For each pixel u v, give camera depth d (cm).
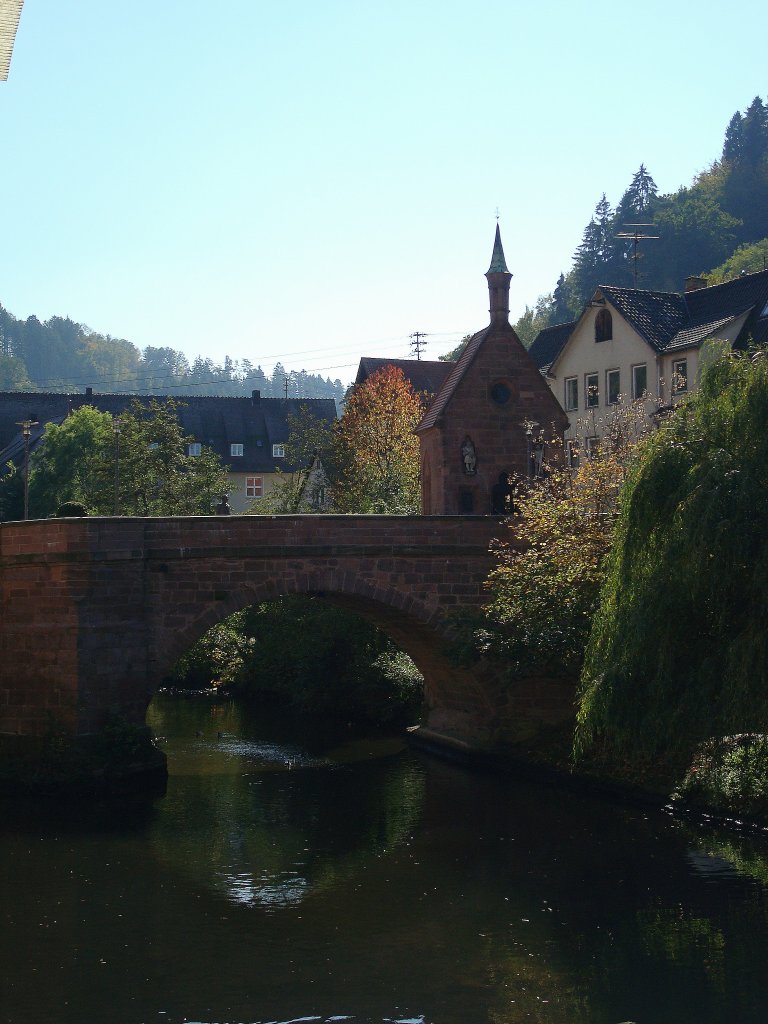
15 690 3209
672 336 5184
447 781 3344
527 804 3008
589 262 12800
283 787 3278
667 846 2564
